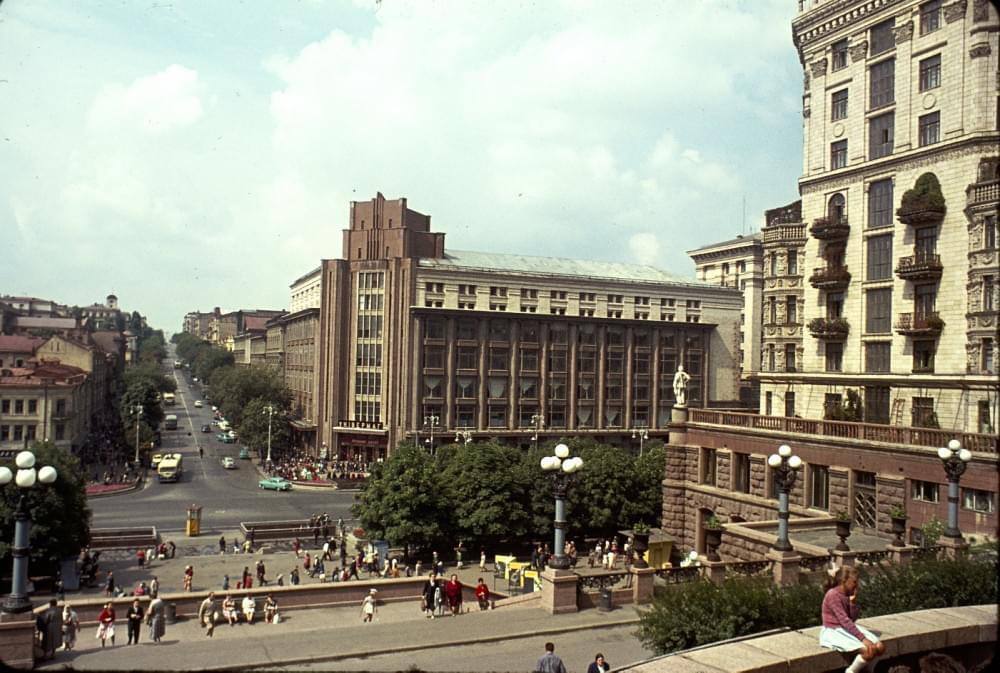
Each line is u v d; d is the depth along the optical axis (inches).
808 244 2092.8
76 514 1897.1
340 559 2225.6
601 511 2353.6
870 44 1914.4
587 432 3954.2
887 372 1839.3
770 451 1722.4
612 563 1950.1
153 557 2213.3
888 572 674.2
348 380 3966.5
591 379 3998.5
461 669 800.3
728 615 643.5
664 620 668.7
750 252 4549.7
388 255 3929.6
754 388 4471.0
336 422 3944.4
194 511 2536.9
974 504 1301.7
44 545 1798.7
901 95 1817.2
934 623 477.4
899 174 1819.6
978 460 1285.7
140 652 878.4
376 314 3875.5
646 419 4126.5
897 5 1819.6
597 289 4065.0
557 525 1067.9
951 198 1688.0
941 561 680.4
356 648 868.6
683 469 1996.8
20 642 834.8
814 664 434.6
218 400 5969.5
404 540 2135.8
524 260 4335.6
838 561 1114.1
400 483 2167.8
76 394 3944.4
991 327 1574.8
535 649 874.8
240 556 2256.4
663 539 1697.8
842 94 2007.9
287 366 5477.4
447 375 3747.5
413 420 3705.7
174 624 1268.5
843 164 1994.3
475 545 2313.0
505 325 3848.4
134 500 3137.3
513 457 2471.7
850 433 1535.4
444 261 3969.0
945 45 1708.9
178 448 4872.0
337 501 3179.1
